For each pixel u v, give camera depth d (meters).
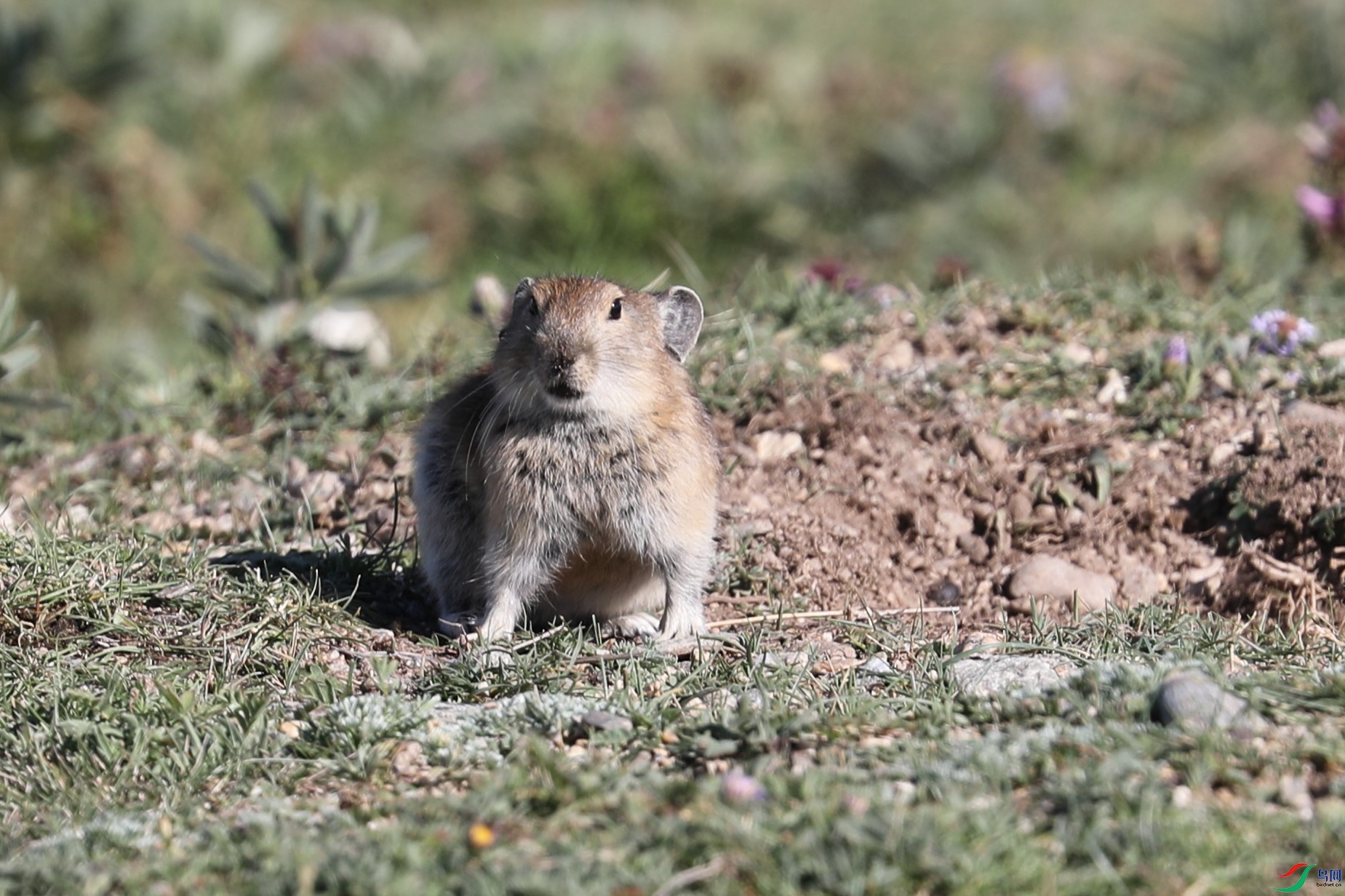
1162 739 7.03
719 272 21.67
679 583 9.78
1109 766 6.70
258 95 23.33
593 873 6.04
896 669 8.74
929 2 29.55
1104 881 5.91
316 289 15.40
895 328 13.25
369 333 15.41
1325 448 10.71
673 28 26.92
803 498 11.34
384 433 12.85
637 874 6.06
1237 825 6.28
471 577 10.25
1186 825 6.20
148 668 8.77
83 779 7.60
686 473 9.60
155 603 9.66
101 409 13.94
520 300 9.84
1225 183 22.72
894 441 11.67
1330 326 12.91
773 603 10.47
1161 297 13.76
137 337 20.12
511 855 6.26
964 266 14.81
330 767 7.52
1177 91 24.55
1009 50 26.44
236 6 24.81
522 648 9.41
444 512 10.16
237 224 21.70
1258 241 17.62
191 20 23.44
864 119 24.20
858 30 27.94
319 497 11.99
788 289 14.16
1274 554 10.54
